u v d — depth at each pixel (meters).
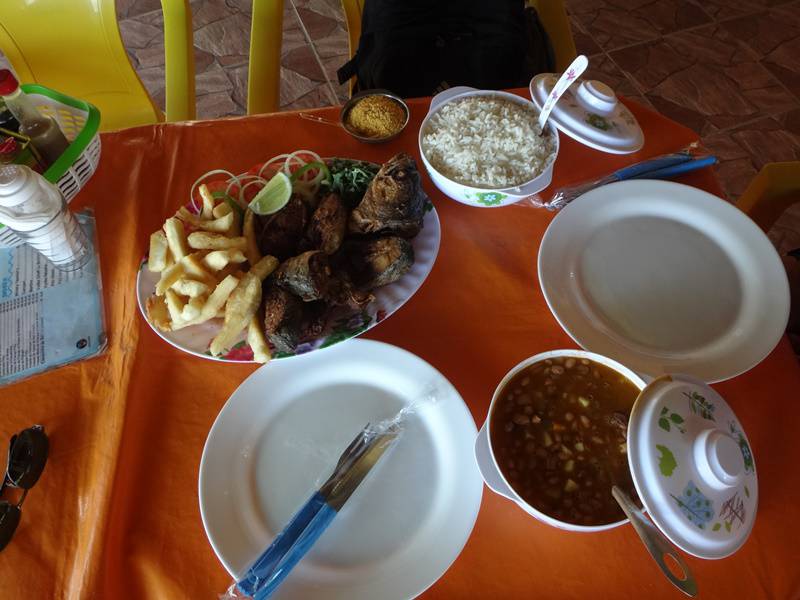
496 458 0.62
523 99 0.96
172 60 1.33
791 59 2.41
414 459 0.68
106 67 1.41
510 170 0.87
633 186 0.88
